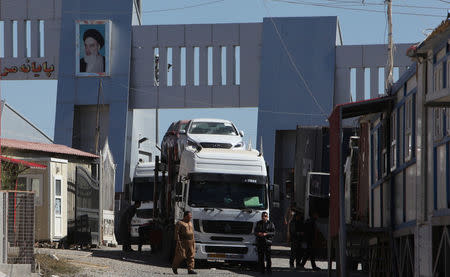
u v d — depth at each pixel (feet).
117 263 124.98
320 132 159.74
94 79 273.33
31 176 145.48
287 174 268.41
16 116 222.07
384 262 99.60
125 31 274.77
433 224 73.15
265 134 263.90
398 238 93.86
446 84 72.23
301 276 118.11
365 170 116.98
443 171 72.90
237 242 130.62
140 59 277.03
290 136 270.26
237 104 272.31
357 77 265.13
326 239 139.33
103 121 277.44
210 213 130.11
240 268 136.36
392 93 97.96
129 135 277.23
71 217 159.63
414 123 84.79
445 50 72.84
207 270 125.49
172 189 148.25
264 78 266.16
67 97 273.75
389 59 172.65
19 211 88.07
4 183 112.06
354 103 95.25
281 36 265.95
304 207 159.33
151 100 276.21
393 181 96.68
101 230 180.75
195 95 274.98
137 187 187.42
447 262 67.97
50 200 144.25
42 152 157.48
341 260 91.20
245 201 131.54
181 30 276.21
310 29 264.31
